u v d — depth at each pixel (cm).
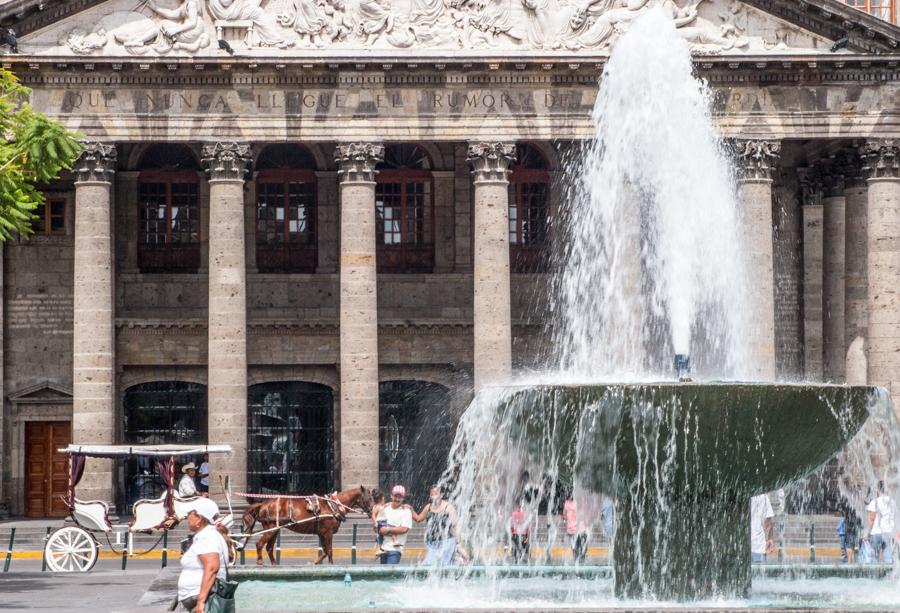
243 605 3020
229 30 6450
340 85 6494
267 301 7419
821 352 7375
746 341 6456
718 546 2972
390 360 7438
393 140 6494
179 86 6469
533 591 3253
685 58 4238
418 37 6494
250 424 7412
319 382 7431
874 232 6600
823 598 3102
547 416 2867
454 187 7444
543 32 6506
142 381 7356
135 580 4631
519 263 7375
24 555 5706
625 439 2819
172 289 7375
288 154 7438
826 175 7269
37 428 7300
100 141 6438
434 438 7425
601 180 5034
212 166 6462
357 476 6419
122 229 7350
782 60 6500
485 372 6456
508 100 6538
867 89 6600
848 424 2883
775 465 2862
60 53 6384
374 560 5253
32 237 7312
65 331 7312
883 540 4359
